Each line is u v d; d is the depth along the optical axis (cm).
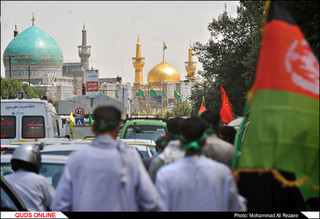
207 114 1176
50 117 3484
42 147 1467
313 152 884
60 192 830
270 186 1021
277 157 880
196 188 841
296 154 881
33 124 3478
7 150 1734
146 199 840
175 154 1129
